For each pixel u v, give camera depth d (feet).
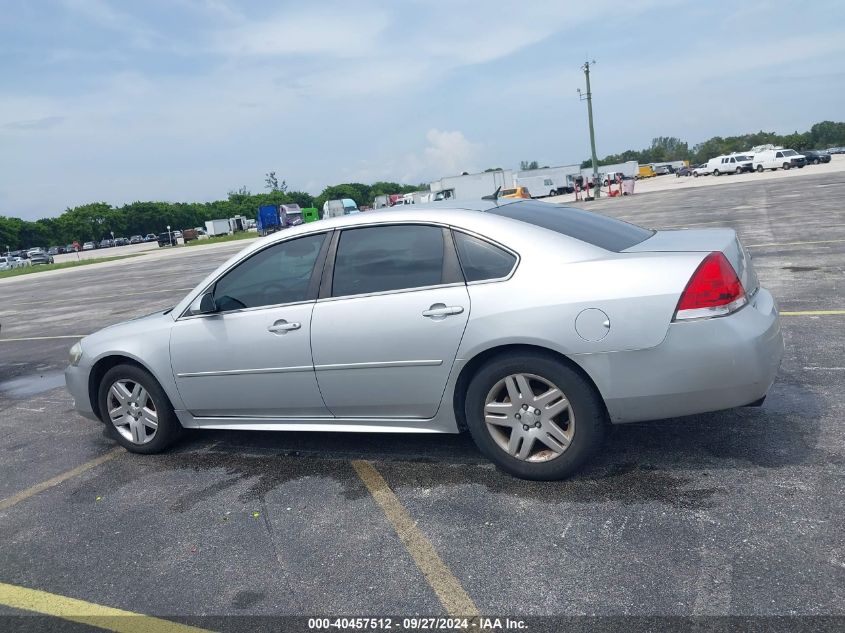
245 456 14.82
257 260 13.84
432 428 12.55
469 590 9.00
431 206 13.12
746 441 12.57
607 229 12.75
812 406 13.97
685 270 10.54
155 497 13.16
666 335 10.44
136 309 46.42
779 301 24.52
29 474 15.28
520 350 11.39
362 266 12.69
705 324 10.39
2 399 23.00
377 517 11.30
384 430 12.97
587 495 11.17
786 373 16.30
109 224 400.26
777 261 33.19
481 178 196.44
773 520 9.79
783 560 8.83
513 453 11.80
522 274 11.29
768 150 181.88
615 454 12.59
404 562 9.86
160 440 15.26
